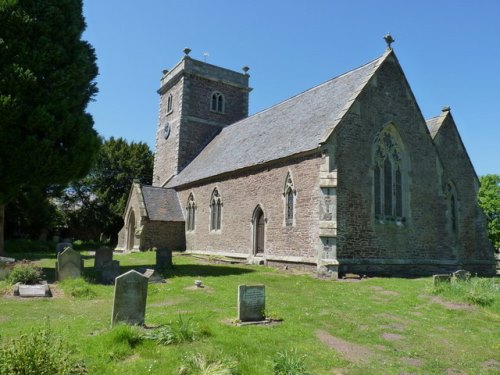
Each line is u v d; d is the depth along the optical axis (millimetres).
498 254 34562
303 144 19734
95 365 6219
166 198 31328
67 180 17188
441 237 21828
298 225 18938
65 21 17391
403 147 21359
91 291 12633
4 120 14969
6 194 16594
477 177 27516
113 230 44500
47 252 30578
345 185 18516
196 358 6363
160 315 9789
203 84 36500
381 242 19422
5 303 11039
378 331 9242
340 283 15523
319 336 8664
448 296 12703
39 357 5180
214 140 34312
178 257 24875
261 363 6715
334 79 24250
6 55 15555
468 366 7359
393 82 21438
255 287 9594
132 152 46844
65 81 16453
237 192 23969
